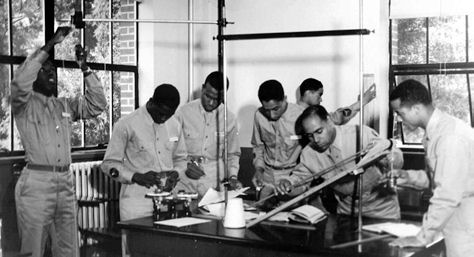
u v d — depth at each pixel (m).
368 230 3.47
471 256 3.25
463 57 5.86
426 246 3.12
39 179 4.18
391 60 6.02
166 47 6.41
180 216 3.95
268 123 5.19
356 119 5.76
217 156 4.91
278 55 6.22
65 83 5.79
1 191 4.96
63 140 4.32
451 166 3.01
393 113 5.98
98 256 5.48
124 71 6.27
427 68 5.96
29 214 4.16
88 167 5.68
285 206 3.71
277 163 5.18
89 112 4.53
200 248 3.51
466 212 3.23
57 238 4.38
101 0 6.20
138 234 3.72
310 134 3.83
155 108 4.14
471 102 5.85
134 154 4.19
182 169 4.47
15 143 5.35
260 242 3.24
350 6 5.86
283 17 6.19
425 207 5.20
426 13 5.74
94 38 6.11
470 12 5.59
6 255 4.87
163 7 6.36
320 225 3.64
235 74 6.46
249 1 6.38
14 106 4.11
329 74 5.95
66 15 5.83
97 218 5.69
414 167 5.69
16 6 5.37
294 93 6.14
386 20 5.92
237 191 4.27
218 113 4.82
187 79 6.68
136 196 4.12
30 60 4.04
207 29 6.64
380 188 3.91
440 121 3.12
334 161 3.98
